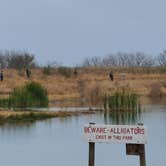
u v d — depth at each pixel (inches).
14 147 2149.4
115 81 6806.1
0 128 2938.0
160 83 6747.1
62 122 3250.5
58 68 7785.4
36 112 3582.7
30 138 2456.9
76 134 2598.4
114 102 3973.9
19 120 3373.5
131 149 1071.0
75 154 1937.7
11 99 3855.8
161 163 1734.7
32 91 4050.2
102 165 1691.7
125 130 1064.2
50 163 1752.0
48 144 2237.9
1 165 1721.2
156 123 3080.7
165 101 5285.4
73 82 7150.6
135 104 3954.2
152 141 2295.8
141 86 6717.5
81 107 4416.8
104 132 1077.1
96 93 5393.7
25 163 1756.9
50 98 5826.8
